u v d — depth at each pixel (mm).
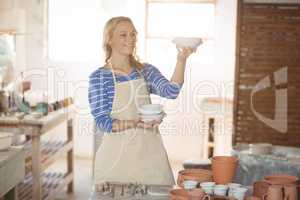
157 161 2152
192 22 5285
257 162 2734
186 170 1933
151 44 5285
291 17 3246
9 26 4680
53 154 3846
